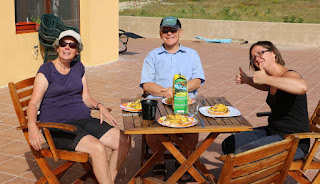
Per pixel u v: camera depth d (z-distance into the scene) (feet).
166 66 13.87
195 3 87.35
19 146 16.02
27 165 14.30
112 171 11.87
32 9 32.27
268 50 11.51
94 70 32.42
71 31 11.98
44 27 27.81
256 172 8.66
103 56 35.53
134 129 9.92
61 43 11.82
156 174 12.92
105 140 11.70
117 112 21.02
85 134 11.24
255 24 53.67
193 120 10.47
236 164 7.88
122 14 73.77
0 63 25.54
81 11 33.06
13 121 19.10
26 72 27.81
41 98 11.78
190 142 12.96
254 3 85.66
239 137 11.93
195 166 13.26
